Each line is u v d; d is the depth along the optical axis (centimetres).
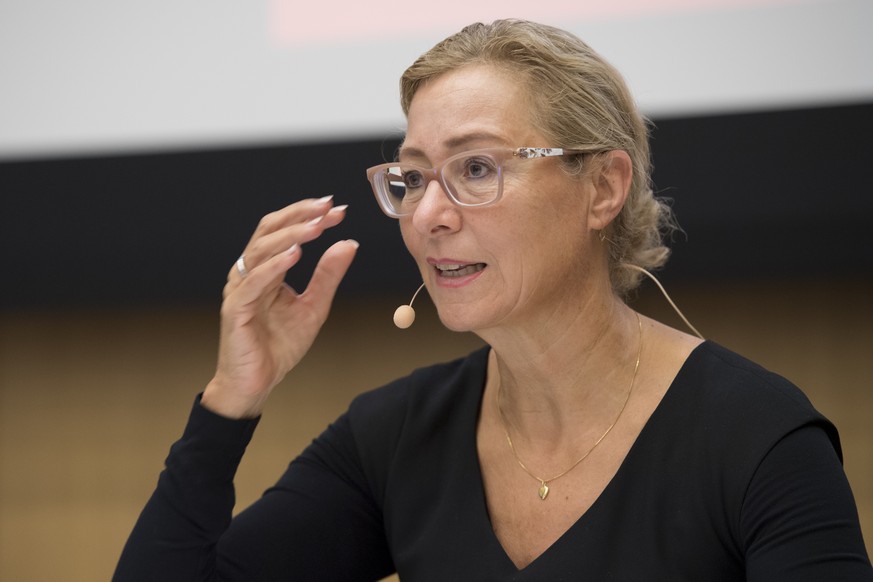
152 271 1002
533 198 402
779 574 359
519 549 426
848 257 905
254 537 465
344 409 1132
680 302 1068
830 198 899
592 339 426
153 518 429
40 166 1009
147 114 996
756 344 1053
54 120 1007
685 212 919
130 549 428
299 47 978
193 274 995
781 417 390
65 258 1012
